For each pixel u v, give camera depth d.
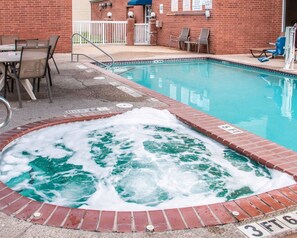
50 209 3.34
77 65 12.13
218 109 8.18
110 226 3.09
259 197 3.60
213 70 13.34
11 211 3.31
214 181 4.47
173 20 19.56
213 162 4.93
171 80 11.54
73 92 8.10
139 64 14.41
